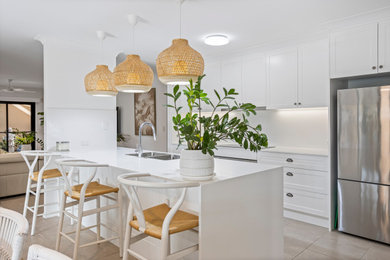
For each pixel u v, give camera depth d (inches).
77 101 153.5
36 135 344.5
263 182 83.4
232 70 176.1
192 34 137.8
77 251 94.7
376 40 112.3
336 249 106.7
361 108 114.9
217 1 100.6
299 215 139.8
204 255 65.4
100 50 161.6
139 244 99.2
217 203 68.5
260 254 82.3
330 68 125.9
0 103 323.0
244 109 71.4
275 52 155.2
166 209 78.4
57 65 145.8
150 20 118.4
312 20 119.4
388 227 108.2
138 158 112.3
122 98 307.0
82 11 108.7
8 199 173.2
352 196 118.2
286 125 166.4
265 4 103.4
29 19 117.0
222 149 177.5
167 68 89.9
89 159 108.7
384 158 108.7
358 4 103.7
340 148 121.6
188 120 72.8
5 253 45.1
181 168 72.5
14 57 185.5
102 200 117.3
